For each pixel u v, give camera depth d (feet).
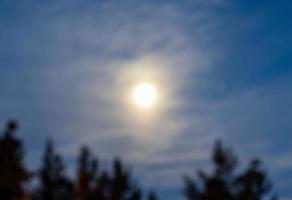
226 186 74.38
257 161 75.10
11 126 48.70
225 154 75.41
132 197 74.18
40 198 72.49
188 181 76.33
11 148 47.42
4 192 47.24
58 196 73.26
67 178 75.31
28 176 48.73
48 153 74.95
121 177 72.49
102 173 69.10
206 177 75.56
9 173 46.73
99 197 67.87
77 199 66.85
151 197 98.99
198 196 75.00
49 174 73.72
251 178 73.67
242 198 73.26
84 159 67.92
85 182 67.00
